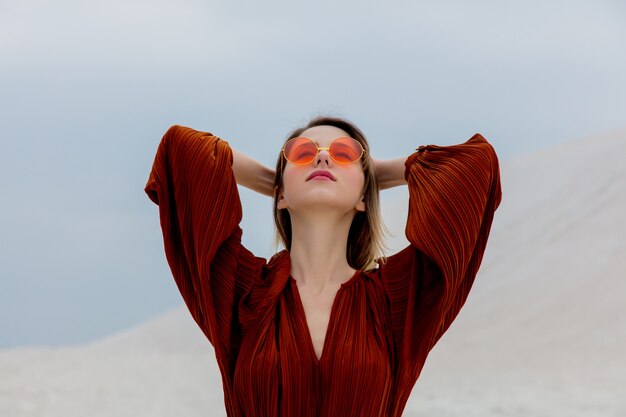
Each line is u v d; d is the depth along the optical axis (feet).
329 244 10.86
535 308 104.17
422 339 10.45
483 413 59.67
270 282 10.78
